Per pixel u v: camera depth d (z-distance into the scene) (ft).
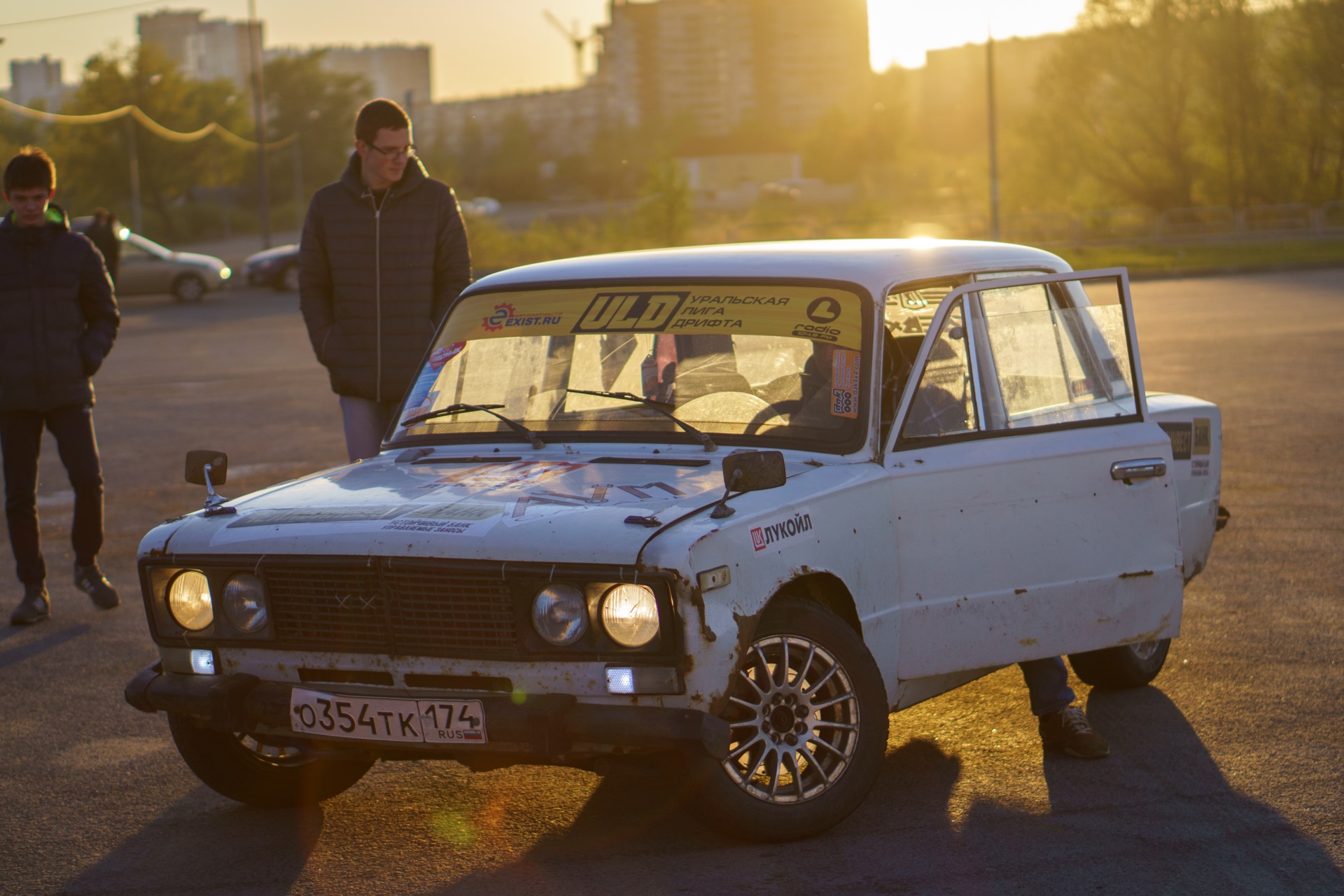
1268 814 14.99
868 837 14.48
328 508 14.47
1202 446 20.12
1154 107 161.68
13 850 15.14
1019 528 16.10
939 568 15.53
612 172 503.20
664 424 15.93
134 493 39.55
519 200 464.24
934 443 15.76
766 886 13.28
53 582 29.55
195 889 13.88
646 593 12.61
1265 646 21.58
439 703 13.12
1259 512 31.48
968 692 19.84
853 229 152.76
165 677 14.57
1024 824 14.83
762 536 13.39
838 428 15.43
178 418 54.54
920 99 652.07
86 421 26.30
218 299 128.26
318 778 16.31
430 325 21.81
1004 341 16.78
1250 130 158.20
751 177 474.90
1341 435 40.78
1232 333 68.54
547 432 16.33
